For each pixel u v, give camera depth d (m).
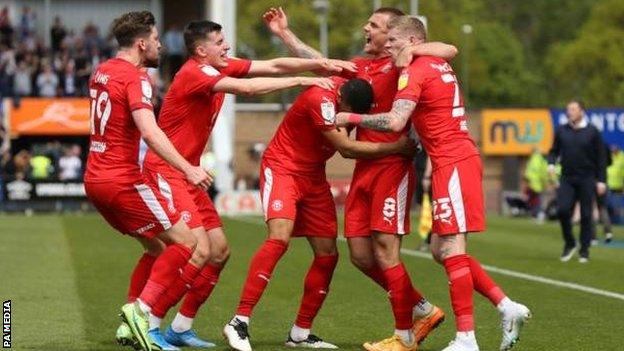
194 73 12.07
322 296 12.48
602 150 22.67
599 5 101.38
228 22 46.16
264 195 12.31
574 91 107.75
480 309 15.02
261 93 11.99
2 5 49.44
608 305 15.66
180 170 11.23
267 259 12.07
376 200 12.09
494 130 52.84
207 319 14.22
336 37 94.56
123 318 11.25
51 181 40.88
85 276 18.58
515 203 47.19
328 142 12.23
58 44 46.22
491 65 111.62
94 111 11.59
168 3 50.12
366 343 12.23
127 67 11.49
